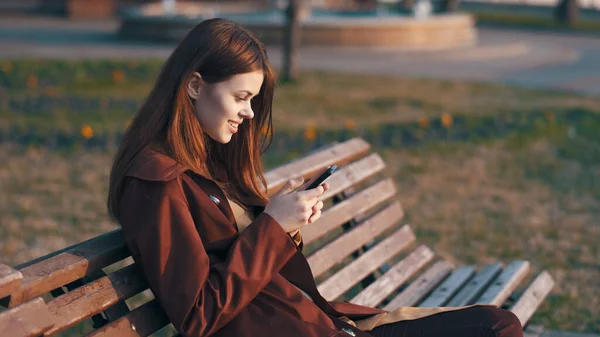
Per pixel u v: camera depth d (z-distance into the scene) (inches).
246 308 93.3
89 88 482.0
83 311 85.7
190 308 86.0
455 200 287.7
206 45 91.7
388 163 333.4
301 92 500.4
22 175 291.0
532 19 1317.7
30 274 82.0
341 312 107.2
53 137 346.0
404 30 797.2
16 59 561.6
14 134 347.9
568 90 600.7
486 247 239.1
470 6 1637.6
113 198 92.4
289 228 93.3
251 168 106.2
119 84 501.4
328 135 373.4
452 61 753.0
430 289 151.0
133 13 815.7
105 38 797.9
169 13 891.4
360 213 149.4
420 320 105.6
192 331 86.3
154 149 91.8
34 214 247.0
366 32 780.0
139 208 88.4
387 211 157.8
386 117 434.9
